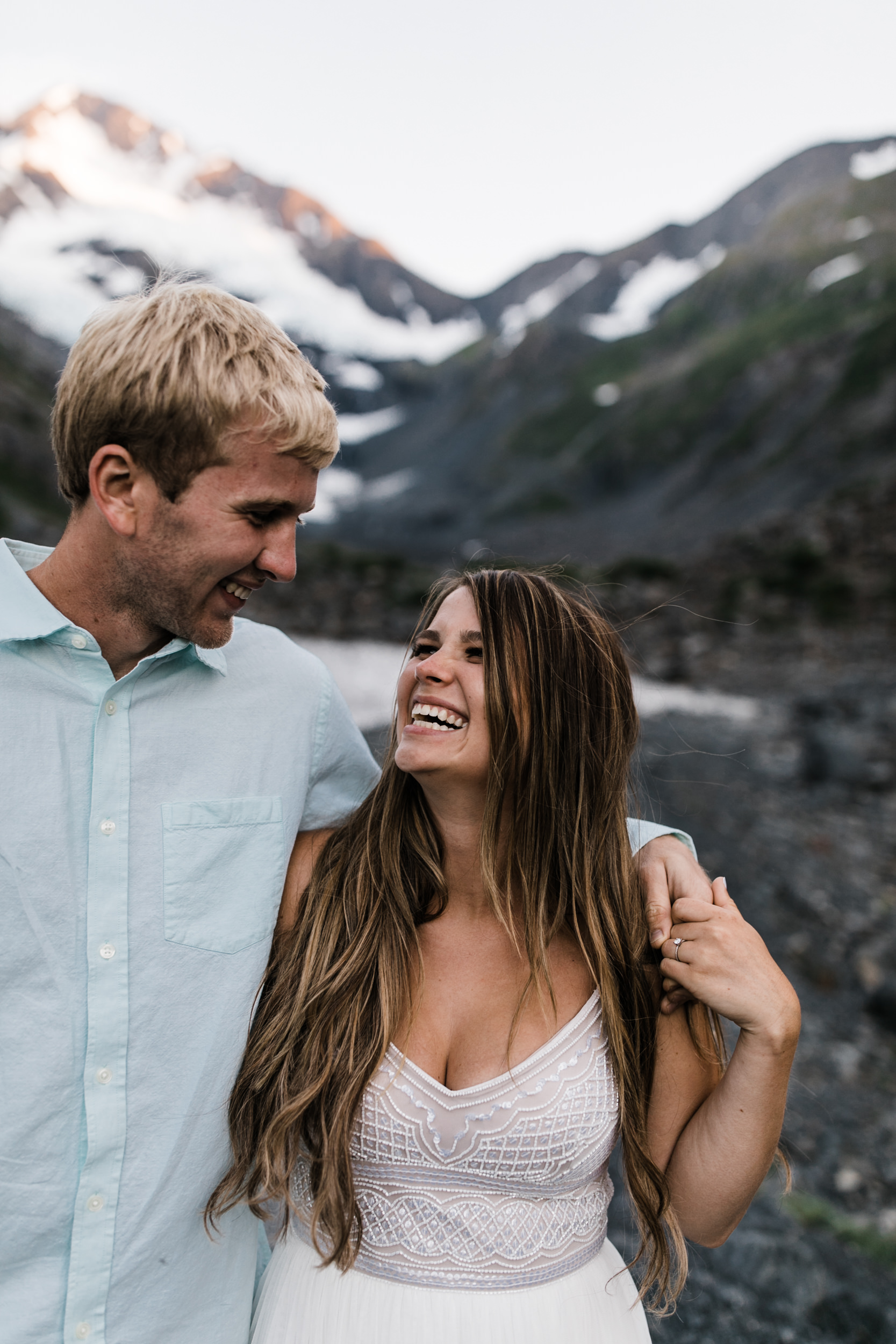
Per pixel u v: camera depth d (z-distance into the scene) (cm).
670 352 14600
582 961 164
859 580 2853
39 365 6197
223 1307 157
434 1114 149
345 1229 148
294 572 143
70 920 138
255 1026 159
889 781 1133
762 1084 152
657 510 9094
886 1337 282
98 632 142
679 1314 278
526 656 158
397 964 157
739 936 153
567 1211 156
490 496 11906
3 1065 134
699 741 1290
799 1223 336
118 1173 139
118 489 133
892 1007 575
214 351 129
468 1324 148
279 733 160
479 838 164
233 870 152
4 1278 137
